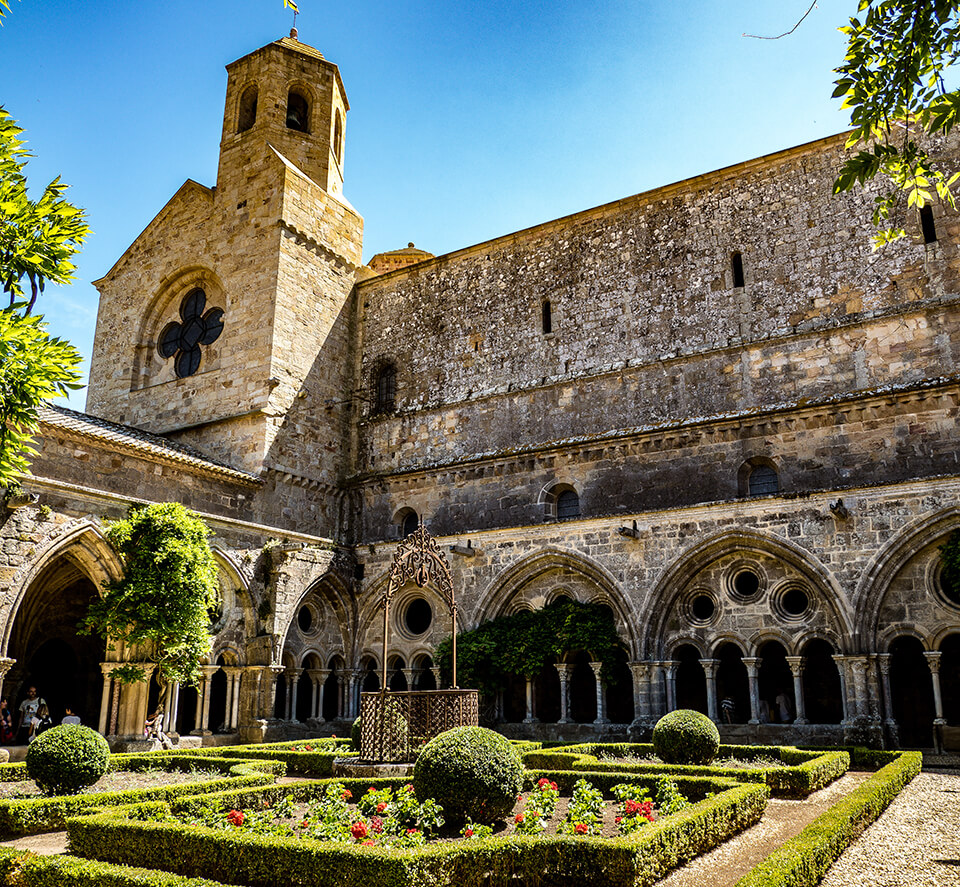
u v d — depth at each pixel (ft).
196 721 85.71
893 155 33.22
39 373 44.14
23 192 42.70
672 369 99.40
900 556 71.05
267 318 114.52
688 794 47.55
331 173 132.98
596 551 86.38
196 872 31.91
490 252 119.24
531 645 85.51
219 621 88.12
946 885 30.22
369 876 28.48
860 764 63.62
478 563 93.97
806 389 90.94
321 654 98.58
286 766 64.34
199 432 114.83
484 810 39.86
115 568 76.28
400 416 118.83
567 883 30.83
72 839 35.27
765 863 28.12
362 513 117.19
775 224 98.07
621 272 107.04
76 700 100.27
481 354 115.24
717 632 79.05
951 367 84.07
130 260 135.23
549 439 105.60
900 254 89.71
